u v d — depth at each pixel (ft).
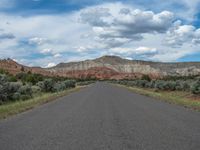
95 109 63.26
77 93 136.46
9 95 91.30
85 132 35.22
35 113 56.13
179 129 37.35
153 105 73.26
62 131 35.96
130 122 43.62
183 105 72.59
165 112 57.26
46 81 148.56
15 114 54.65
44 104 77.15
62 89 171.53
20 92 102.68
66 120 45.96
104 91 157.89
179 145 28.07
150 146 27.66
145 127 38.96
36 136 32.71
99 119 47.03
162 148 26.84
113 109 63.21
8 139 31.04
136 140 30.45
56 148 26.86
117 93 135.95
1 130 36.76
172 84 169.07
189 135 33.24
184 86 154.20
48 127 39.06
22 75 245.24
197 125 40.70
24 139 31.01
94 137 32.09
